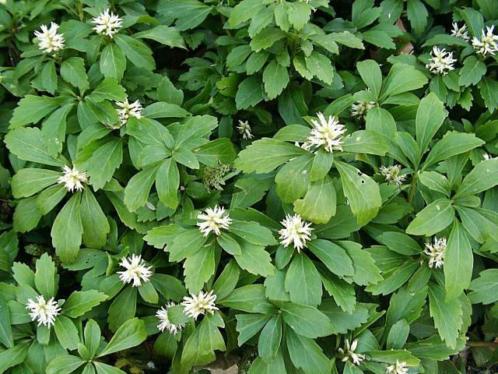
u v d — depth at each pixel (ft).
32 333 1.46
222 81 1.75
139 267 1.48
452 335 1.39
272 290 1.37
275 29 1.64
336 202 1.42
